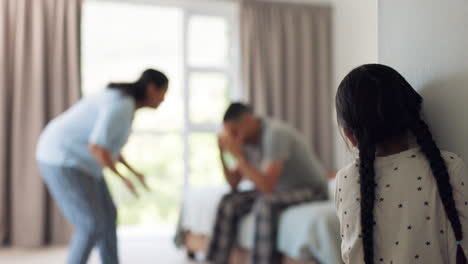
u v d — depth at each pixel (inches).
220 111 203.8
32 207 168.4
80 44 178.4
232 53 204.5
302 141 124.2
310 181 122.3
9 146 171.2
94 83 256.1
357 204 40.6
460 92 40.0
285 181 121.3
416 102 40.9
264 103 198.8
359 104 40.1
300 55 206.5
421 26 43.8
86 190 102.6
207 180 203.9
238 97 200.1
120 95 103.3
